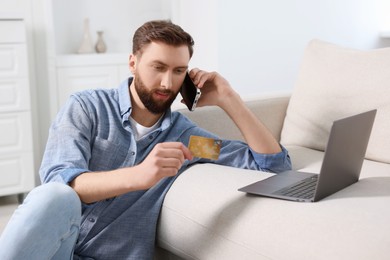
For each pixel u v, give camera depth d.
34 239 1.29
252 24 3.57
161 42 1.53
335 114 2.07
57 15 3.96
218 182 1.54
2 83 3.24
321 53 2.22
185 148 1.41
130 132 1.62
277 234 1.27
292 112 2.26
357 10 3.95
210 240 1.42
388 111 1.95
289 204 1.34
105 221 1.57
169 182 1.62
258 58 3.63
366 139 1.54
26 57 3.27
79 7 4.05
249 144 1.80
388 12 4.09
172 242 1.55
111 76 3.85
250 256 1.31
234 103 1.82
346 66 2.11
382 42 4.11
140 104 1.64
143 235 1.58
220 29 3.48
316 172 1.82
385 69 2.00
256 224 1.32
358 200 1.36
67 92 3.73
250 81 3.63
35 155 3.71
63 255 1.40
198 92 1.73
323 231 1.22
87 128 1.58
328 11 3.84
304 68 2.26
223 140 1.83
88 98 1.64
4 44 3.21
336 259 1.15
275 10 3.65
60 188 1.36
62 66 3.69
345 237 1.18
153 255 1.65
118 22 4.20
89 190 1.40
